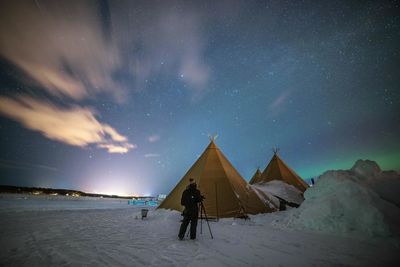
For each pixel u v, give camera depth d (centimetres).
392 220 517
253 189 962
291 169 1425
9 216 877
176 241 443
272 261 322
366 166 729
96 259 331
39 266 304
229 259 330
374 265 310
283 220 646
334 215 553
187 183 945
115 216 902
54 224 675
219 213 792
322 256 348
